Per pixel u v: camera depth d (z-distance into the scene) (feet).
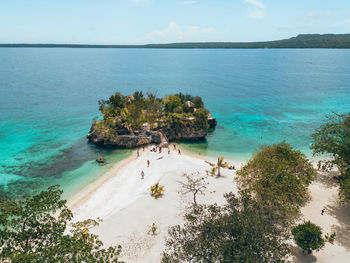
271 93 450.30
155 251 96.84
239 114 318.04
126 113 223.30
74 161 181.98
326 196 132.98
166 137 220.02
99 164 176.35
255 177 119.55
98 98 408.87
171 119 226.38
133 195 136.05
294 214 117.29
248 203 91.50
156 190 132.36
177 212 119.85
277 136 239.50
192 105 245.24
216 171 162.61
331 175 155.33
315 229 92.02
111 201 131.85
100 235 104.37
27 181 154.40
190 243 71.77
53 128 257.34
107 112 229.25
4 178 157.99
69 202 131.44
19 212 67.97
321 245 91.30
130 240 102.22
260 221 77.30
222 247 66.54
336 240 101.65
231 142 225.35
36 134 239.09
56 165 175.63
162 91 484.74
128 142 205.77
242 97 422.82
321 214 118.01
